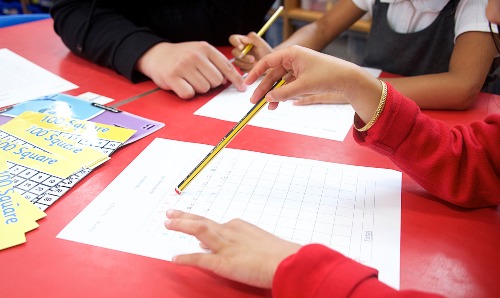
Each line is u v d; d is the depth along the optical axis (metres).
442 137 0.61
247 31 1.30
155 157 0.69
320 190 0.62
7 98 0.88
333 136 0.76
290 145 0.73
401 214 0.58
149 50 0.99
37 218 0.56
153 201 0.59
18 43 1.19
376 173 0.66
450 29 1.08
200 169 0.63
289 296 0.42
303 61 0.63
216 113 0.84
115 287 0.47
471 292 0.46
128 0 1.20
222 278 0.48
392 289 0.41
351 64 0.63
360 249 0.51
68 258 0.50
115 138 0.73
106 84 0.97
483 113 0.87
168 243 0.52
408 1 1.14
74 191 0.61
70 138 0.73
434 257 0.51
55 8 1.15
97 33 1.04
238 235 0.50
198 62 0.91
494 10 0.60
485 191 0.59
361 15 1.29
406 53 1.16
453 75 0.90
